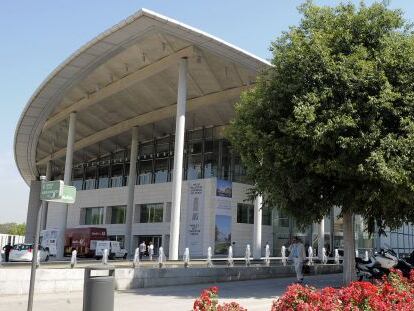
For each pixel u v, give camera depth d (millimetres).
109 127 53750
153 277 16953
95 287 7246
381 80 14406
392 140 13891
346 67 14609
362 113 14438
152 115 47688
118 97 43875
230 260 22562
